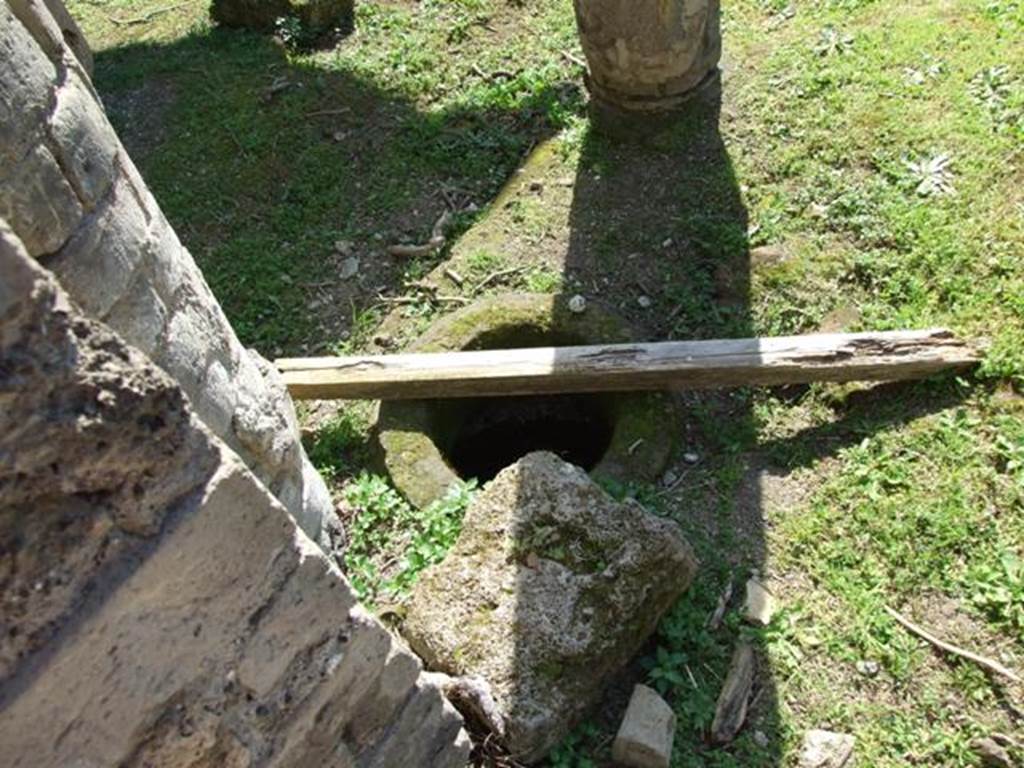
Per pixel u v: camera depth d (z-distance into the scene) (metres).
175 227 6.42
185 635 2.08
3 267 1.58
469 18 7.60
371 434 5.02
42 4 2.40
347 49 7.61
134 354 1.82
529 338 5.30
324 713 2.55
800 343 4.74
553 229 5.88
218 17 8.14
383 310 5.78
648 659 3.95
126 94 7.54
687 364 4.73
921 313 5.00
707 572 4.23
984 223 5.20
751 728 3.78
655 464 4.66
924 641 3.95
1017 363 4.60
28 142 2.17
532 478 4.09
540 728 3.55
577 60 7.02
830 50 6.42
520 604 3.79
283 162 6.71
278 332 5.75
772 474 4.60
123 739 2.06
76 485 1.79
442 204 6.31
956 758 3.66
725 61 6.57
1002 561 4.07
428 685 2.99
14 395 1.64
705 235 5.63
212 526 2.00
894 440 4.55
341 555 4.11
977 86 5.91
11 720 1.83
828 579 4.17
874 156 5.70
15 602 1.78
